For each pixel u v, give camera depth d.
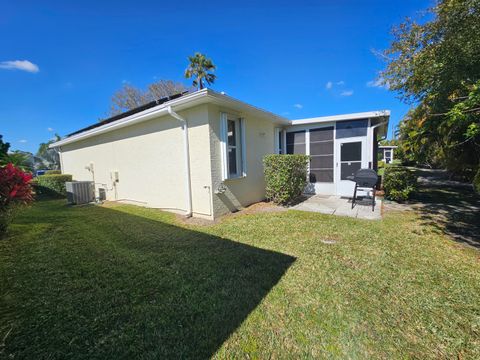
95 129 7.85
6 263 2.86
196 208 5.46
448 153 5.28
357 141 7.35
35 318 1.82
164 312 1.89
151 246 3.44
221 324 1.74
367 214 5.18
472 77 3.34
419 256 2.92
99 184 8.82
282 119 7.22
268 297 2.09
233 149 5.91
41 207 6.94
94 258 3.01
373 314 1.84
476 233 3.80
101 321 1.78
